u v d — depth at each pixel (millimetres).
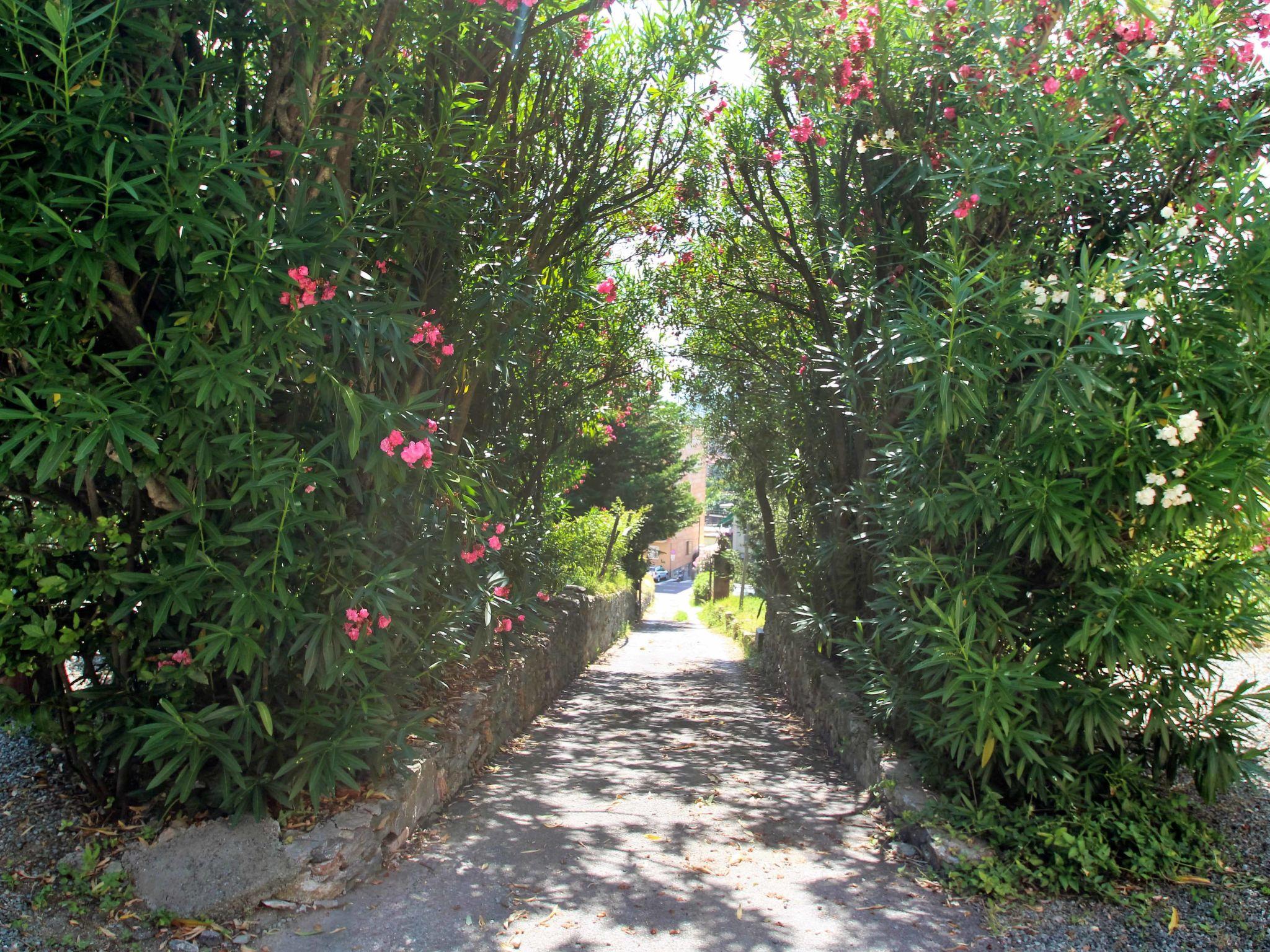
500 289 4887
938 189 4941
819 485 7840
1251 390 3705
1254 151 4324
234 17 3691
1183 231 3896
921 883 3965
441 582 4793
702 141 8016
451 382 5199
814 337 8125
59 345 3098
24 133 2906
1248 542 3896
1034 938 3406
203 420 3236
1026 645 4160
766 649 12414
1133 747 4234
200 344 3158
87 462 3092
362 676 3625
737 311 9898
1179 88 4355
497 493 4629
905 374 5137
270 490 3377
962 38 4961
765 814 5117
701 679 12219
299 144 3504
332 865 3584
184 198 3084
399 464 3557
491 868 4090
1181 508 3711
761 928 3498
